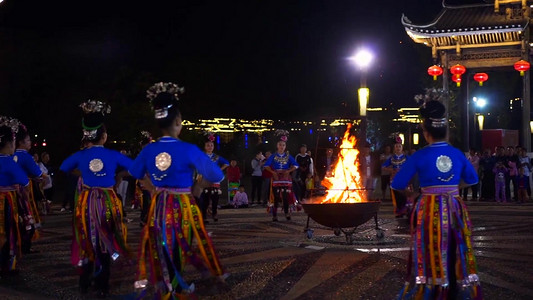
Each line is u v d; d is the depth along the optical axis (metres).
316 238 10.34
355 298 6.21
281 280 7.08
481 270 7.53
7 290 6.69
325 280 7.06
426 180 5.23
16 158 7.95
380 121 33.38
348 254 8.74
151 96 5.29
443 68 23.19
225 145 35.59
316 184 15.71
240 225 12.66
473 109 26.72
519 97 34.06
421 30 22.45
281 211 16.17
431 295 5.07
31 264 8.39
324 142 28.72
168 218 4.95
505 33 21.98
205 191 12.97
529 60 22.28
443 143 5.31
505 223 12.42
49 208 16.45
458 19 22.83
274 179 13.31
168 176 5.04
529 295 6.28
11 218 7.57
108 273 6.42
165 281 4.89
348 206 9.12
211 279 5.09
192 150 5.08
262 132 35.44
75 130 32.44
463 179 5.39
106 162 6.42
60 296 6.52
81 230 6.33
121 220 6.48
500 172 18.19
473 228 11.59
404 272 7.44
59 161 32.72
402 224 12.42
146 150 5.18
